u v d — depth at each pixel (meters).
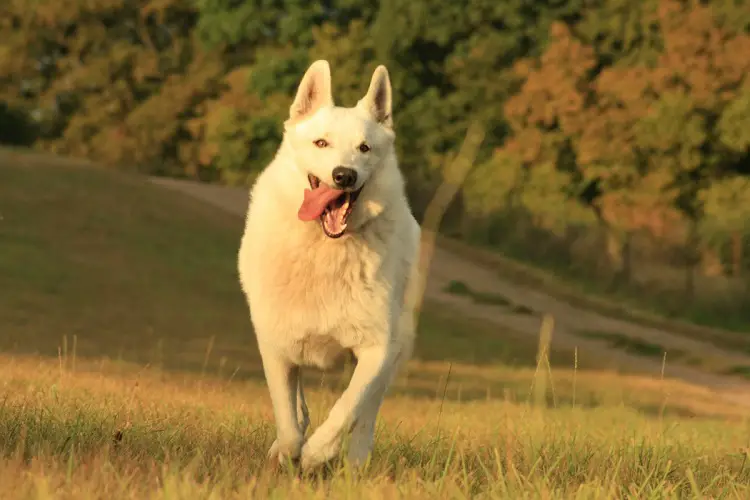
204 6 58.25
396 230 6.14
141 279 31.47
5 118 68.06
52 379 10.15
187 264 34.28
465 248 43.25
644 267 41.56
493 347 29.05
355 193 6.04
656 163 42.19
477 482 5.29
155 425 6.57
